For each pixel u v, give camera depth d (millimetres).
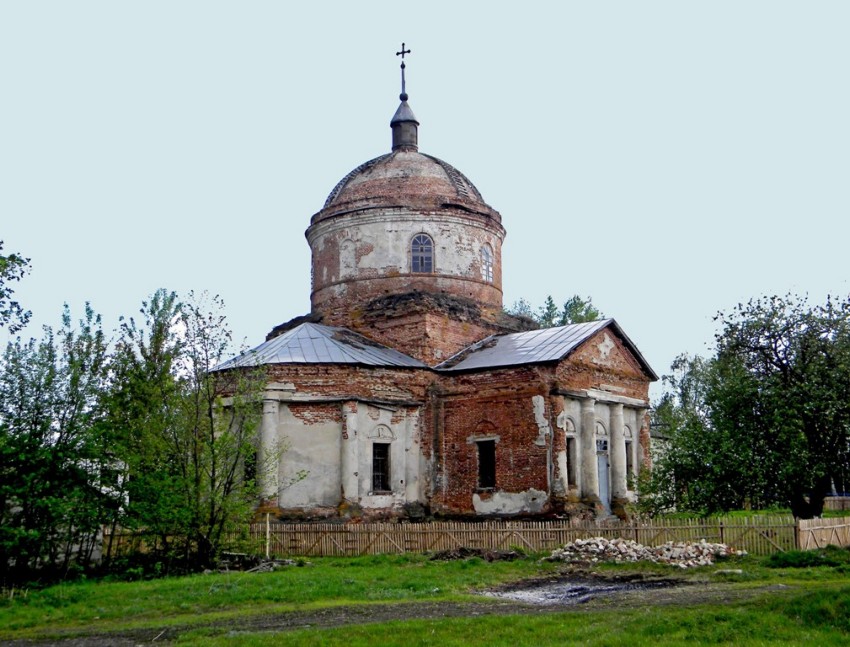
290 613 16344
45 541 22422
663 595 17594
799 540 22906
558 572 22078
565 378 31672
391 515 31531
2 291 21469
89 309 24734
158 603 17812
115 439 24078
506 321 38719
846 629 12883
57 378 23281
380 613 15992
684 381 58062
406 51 41844
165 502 23406
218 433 27109
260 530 27656
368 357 32688
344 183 39781
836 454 26438
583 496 31953
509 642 12797
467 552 24984
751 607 14523
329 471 30984
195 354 24906
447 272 37219
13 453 22234
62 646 14125
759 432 26484
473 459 32250
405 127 40875
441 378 33625
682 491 27406
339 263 37750
